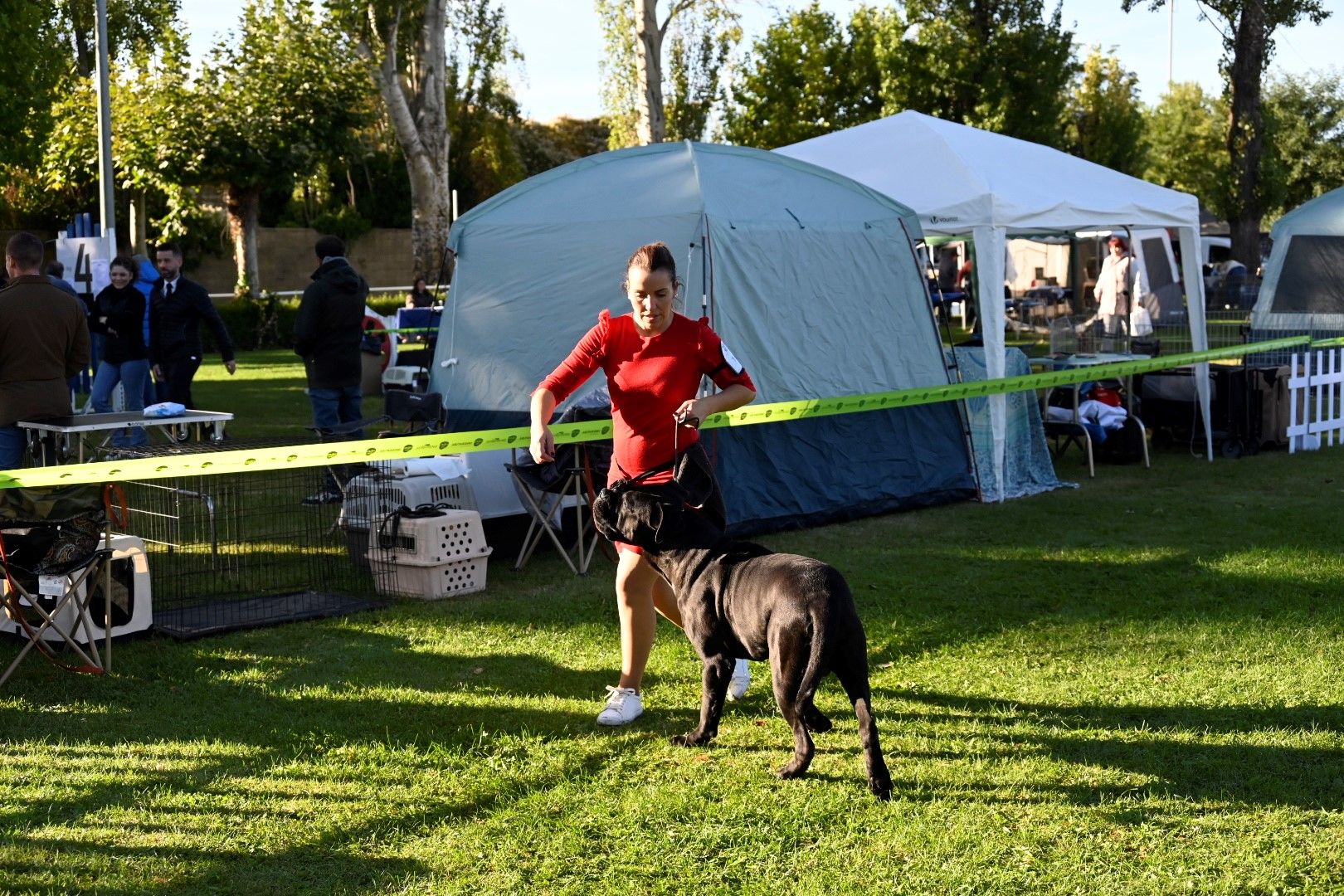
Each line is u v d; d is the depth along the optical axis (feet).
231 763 13.88
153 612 19.51
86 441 30.32
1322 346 42.32
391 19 71.36
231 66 77.41
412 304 59.00
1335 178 166.30
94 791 13.08
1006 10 95.66
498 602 20.92
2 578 17.38
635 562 14.76
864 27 102.37
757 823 12.27
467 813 12.61
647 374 14.12
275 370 62.39
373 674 17.07
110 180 50.14
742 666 15.84
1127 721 15.14
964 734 14.73
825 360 27.40
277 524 25.46
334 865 11.44
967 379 30.94
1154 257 81.61
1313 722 14.97
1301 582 21.53
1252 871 11.21
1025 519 27.71
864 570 22.89
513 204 29.14
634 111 99.14
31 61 49.93
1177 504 29.19
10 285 21.13
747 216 26.63
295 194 117.70
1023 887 10.98
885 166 33.24
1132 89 128.77
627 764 13.84
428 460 23.61
